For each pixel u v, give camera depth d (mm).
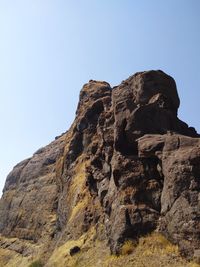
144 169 29453
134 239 26750
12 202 85125
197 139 27312
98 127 42625
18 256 66500
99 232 35031
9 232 78500
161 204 26812
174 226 24734
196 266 22000
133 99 34438
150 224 26844
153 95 34125
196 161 25219
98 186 38688
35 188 79375
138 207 27984
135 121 31406
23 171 90000
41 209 69875
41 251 56062
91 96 55469
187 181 25156
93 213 39438
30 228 70438
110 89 56594
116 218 28844
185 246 23516
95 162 40344
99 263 28719
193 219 23734
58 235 52250
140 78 34781
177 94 36344
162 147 28344
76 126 55562
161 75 35312
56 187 69062
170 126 32062
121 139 31641
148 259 24438
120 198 29391
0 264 68188
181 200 24953
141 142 29781
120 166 30516
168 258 23734
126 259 25641
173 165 26219
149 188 28547
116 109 33062
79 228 40344
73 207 46438
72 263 33750
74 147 54844
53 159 82938
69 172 53938
